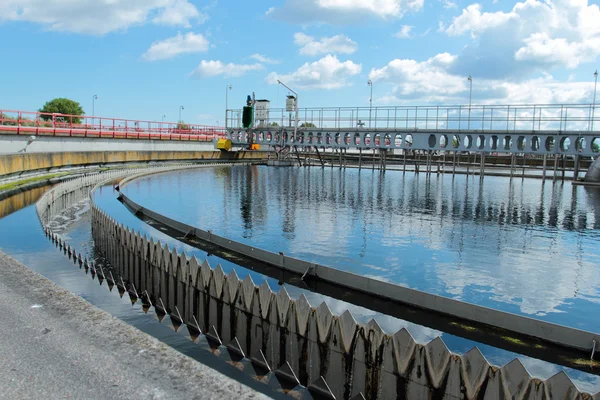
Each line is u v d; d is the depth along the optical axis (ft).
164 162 216.54
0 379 19.34
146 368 20.71
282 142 223.71
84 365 20.75
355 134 199.31
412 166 269.64
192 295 40.40
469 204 103.45
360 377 26.86
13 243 59.98
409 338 24.71
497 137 163.22
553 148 154.92
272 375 31.17
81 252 61.67
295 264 47.83
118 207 94.22
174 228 70.69
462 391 23.15
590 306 39.88
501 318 34.32
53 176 126.93
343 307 38.91
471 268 50.96
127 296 46.44
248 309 33.83
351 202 103.71
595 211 94.48
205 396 18.71
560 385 20.83
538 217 86.69
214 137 259.19
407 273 48.91
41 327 24.50
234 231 69.36
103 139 180.24
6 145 131.23
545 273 49.39
